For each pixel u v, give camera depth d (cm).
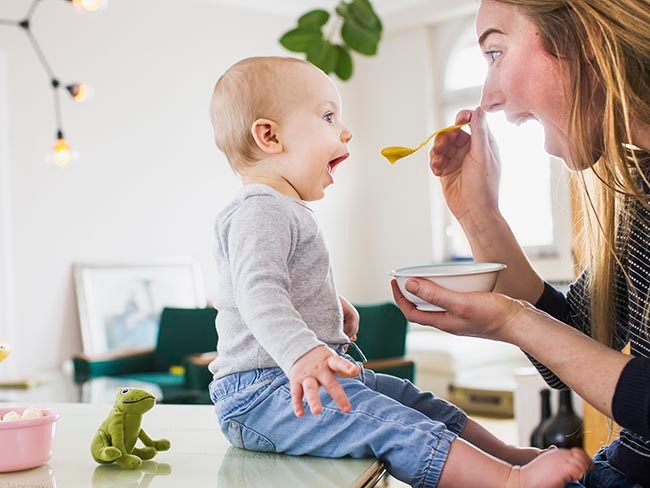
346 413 98
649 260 106
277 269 101
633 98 94
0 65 456
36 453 99
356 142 673
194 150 553
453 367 498
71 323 481
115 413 100
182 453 106
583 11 98
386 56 659
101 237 499
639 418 87
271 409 102
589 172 119
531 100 107
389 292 660
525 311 98
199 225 552
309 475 92
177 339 412
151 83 531
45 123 476
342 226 657
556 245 578
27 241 466
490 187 129
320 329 110
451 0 605
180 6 551
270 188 110
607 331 116
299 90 116
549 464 89
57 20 484
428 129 637
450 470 92
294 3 612
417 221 642
